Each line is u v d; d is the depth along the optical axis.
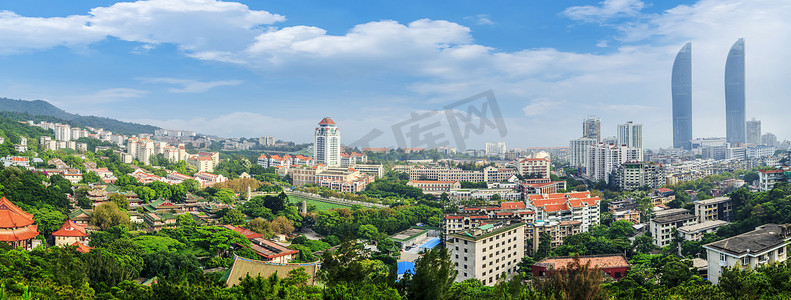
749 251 127.50
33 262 113.88
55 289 88.81
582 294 77.19
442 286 75.81
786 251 138.50
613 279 148.00
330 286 84.25
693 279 124.44
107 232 182.88
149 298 81.06
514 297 79.44
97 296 91.94
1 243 135.75
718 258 132.12
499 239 169.38
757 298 101.25
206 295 77.88
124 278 123.69
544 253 181.12
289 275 99.06
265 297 75.00
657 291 116.56
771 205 190.25
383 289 83.06
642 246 186.38
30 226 159.62
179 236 189.88
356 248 99.44
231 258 172.88
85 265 117.31
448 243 175.25
